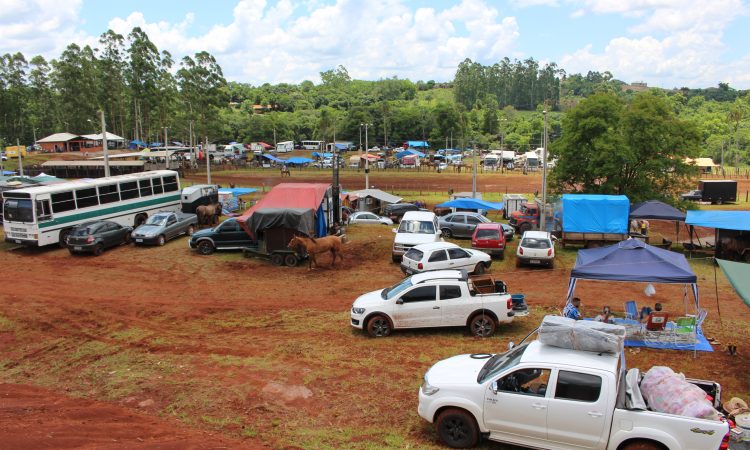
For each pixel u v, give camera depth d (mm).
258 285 20297
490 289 14578
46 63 108812
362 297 14742
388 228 32969
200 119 99188
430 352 12633
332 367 11672
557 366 7574
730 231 25391
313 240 22672
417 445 8156
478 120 166375
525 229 35031
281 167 85000
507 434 7797
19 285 19891
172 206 33156
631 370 8258
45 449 7430
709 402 7277
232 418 9195
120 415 9320
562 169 35656
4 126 103688
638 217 28438
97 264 23250
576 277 13664
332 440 8328
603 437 7188
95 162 63812
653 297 18906
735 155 109938
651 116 33562
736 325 15289
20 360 12711
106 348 13391
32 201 24812
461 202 37406
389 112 143250
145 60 94562
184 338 14141
